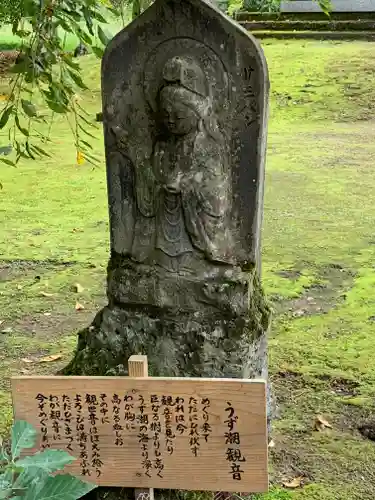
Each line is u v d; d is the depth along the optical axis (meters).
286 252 5.22
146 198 2.77
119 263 2.88
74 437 2.35
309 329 4.02
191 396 2.25
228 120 2.65
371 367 3.57
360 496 2.65
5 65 13.95
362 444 2.96
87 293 4.63
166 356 2.72
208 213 2.70
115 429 2.32
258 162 2.67
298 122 9.87
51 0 2.93
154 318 2.80
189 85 2.60
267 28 13.93
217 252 2.73
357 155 8.18
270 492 2.66
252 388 2.21
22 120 9.81
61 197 6.88
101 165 7.99
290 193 6.78
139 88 2.71
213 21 2.57
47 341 4.00
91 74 11.75
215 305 2.73
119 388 2.28
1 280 4.88
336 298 4.43
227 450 2.28
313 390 3.38
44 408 2.33
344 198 6.59
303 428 3.07
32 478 1.94
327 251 5.23
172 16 2.61
